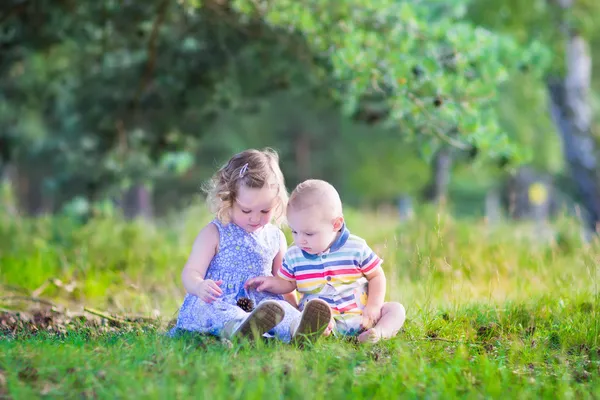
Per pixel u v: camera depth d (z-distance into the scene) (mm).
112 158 12742
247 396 3084
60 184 14062
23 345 4023
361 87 7223
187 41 10336
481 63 7484
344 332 4414
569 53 14422
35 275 7695
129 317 5691
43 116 18391
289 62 9844
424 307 5219
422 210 10477
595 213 14336
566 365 3988
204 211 11961
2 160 17906
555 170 27000
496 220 10672
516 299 5633
